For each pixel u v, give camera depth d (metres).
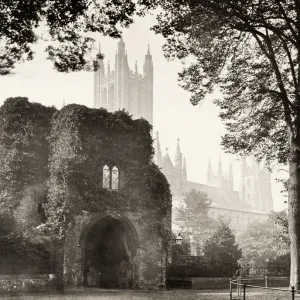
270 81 21.88
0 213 29.50
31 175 31.94
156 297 24.56
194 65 21.00
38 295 25.41
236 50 20.81
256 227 71.25
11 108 32.62
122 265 33.50
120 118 33.00
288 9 18.12
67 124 31.47
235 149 24.27
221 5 16.55
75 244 29.56
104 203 31.31
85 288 31.31
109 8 13.45
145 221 32.19
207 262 36.59
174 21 16.95
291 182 21.06
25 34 12.53
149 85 148.50
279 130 24.16
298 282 20.47
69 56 13.59
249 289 30.86
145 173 32.97
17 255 27.39
